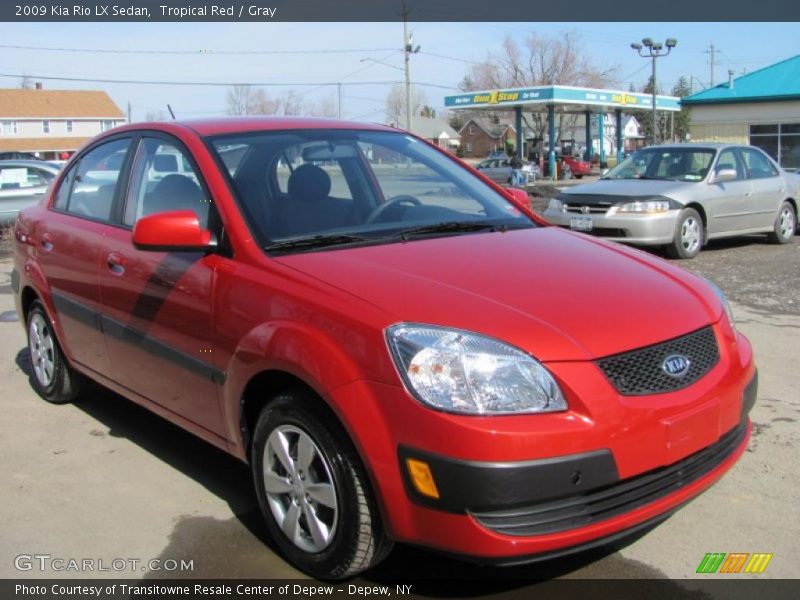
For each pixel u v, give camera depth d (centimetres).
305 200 378
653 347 290
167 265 370
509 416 261
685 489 293
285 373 306
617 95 5069
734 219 1138
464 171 462
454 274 314
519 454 257
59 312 479
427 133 8400
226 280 336
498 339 272
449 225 385
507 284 307
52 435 471
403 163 438
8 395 546
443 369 265
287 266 323
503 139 9481
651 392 285
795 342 642
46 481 408
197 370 354
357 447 277
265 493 326
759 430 457
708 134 3694
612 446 269
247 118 432
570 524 269
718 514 362
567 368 271
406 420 266
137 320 395
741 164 1166
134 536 352
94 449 449
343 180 404
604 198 1062
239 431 336
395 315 281
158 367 386
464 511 261
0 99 7275
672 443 283
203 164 375
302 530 314
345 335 284
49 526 362
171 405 386
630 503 281
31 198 1441
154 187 407
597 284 317
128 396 428
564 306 294
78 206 479
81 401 532
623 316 295
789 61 3709
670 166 1151
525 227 407
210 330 341
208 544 344
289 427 309
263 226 351
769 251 1159
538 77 7312
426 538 270
